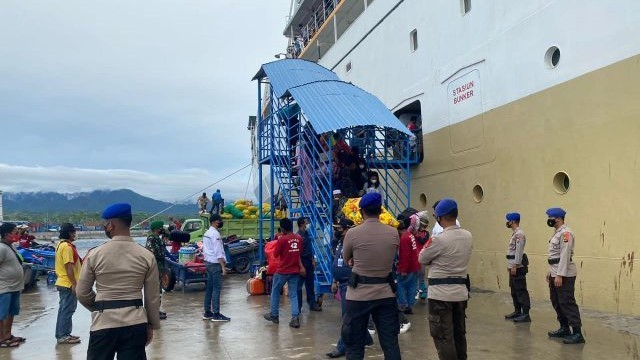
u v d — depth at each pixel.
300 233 9.20
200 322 8.38
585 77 8.27
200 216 18.67
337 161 10.90
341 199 10.09
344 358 6.09
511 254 7.69
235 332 7.57
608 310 7.82
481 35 10.80
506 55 10.05
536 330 7.08
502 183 10.16
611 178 7.82
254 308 9.65
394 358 4.58
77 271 7.29
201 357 6.25
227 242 16.39
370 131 12.91
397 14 14.42
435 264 4.68
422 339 6.84
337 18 19.80
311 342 6.88
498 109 10.27
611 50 7.82
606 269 7.88
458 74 11.55
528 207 9.49
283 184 12.48
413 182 13.37
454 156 11.69
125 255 3.94
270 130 12.65
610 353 5.86
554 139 8.89
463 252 4.64
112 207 4.02
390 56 14.84
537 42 9.27
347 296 4.73
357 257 4.69
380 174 13.52
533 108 9.36
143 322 3.92
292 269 7.92
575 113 8.46
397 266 8.27
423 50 13.03
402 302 8.38
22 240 15.64
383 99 15.32
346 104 10.61
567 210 8.62
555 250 6.56
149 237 9.72
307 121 11.36
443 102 12.13
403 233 8.35
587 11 8.23
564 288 6.37
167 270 12.38
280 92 11.75
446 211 4.69
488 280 10.58
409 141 13.09
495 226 10.38
